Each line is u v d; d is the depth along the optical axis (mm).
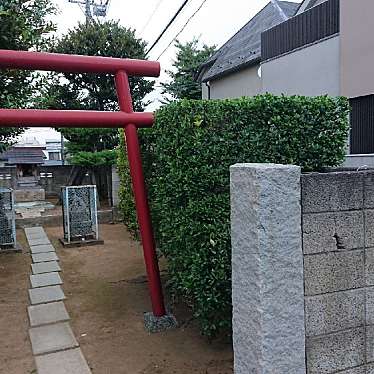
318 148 3115
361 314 1919
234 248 1872
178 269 3270
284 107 3008
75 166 12625
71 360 3141
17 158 14125
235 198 1857
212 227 2752
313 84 7391
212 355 3133
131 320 3932
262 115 2957
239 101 2926
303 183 1787
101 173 12320
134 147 3859
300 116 3064
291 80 7996
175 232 3172
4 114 3473
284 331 1743
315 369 1834
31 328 3797
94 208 7695
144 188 3887
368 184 1920
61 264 6129
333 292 1857
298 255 1767
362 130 6305
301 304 1782
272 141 2979
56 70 3750
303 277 1789
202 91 15523
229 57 13773
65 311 4203
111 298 4574
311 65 7438
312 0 9109
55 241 7777
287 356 1752
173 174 3061
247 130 2922
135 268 5820
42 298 4609
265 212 1699
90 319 3988
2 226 6910
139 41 14242
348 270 1885
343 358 1890
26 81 5797
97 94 13633
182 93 17891
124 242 7699
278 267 1724
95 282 5203
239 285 1843
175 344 3369
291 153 3031
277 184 1718
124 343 3426
